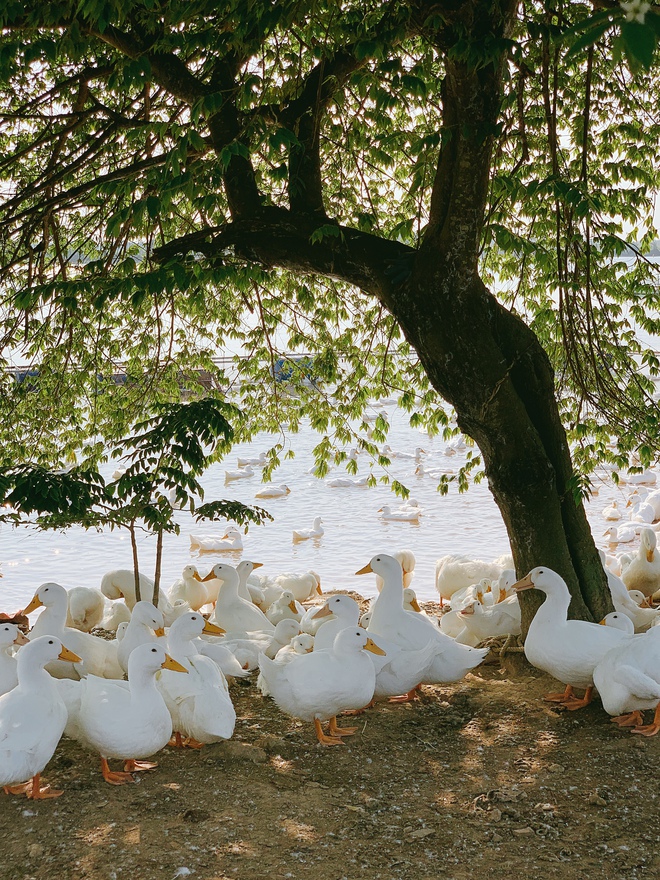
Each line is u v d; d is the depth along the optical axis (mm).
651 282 10727
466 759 6566
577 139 10836
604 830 5418
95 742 5945
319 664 6832
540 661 7348
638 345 10547
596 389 9438
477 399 7891
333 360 12188
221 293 12078
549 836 5375
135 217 6441
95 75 9359
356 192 12047
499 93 6809
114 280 7293
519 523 8312
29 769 5578
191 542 17375
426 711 7633
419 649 7840
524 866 5031
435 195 7414
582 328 9188
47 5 6531
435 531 18547
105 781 6113
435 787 6098
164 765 6434
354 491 23094
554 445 8438
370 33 6711
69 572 15625
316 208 8414
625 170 10352
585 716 7250
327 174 12102
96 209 11906
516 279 12508
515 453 8078
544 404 8352
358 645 6906
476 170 6949
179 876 4879
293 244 8250
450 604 12070
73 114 9945
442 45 6605
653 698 6562
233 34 6668
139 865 4980
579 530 8539
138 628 8023
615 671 6574
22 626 9898
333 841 5309
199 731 6531
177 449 8094
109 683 6340
